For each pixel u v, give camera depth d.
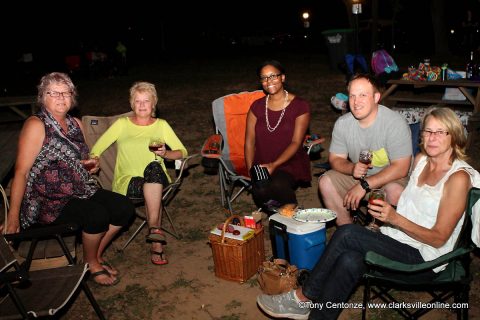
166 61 19.72
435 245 2.51
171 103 9.91
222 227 3.53
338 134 3.54
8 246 2.75
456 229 2.55
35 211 3.29
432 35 20.66
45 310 2.47
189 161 6.25
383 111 3.34
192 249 4.06
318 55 18.19
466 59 15.45
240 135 4.68
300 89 10.42
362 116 3.29
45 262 3.21
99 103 10.63
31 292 2.66
